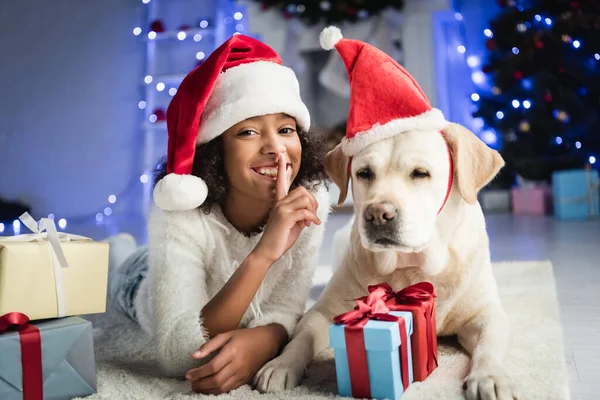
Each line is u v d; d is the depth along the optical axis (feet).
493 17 19.70
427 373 4.03
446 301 4.50
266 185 4.44
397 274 4.51
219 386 3.77
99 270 4.05
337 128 19.81
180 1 21.42
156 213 4.52
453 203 4.40
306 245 4.81
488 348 4.03
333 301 4.75
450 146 4.36
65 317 4.04
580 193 14.67
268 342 4.17
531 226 13.42
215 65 4.37
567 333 5.13
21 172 21.33
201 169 4.50
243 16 21.31
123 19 21.43
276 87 4.44
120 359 4.82
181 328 4.03
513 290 6.76
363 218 4.05
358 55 4.49
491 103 16.29
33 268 3.77
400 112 4.25
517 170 16.21
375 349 3.55
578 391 3.78
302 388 3.86
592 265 8.33
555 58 15.35
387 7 19.20
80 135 21.33
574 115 15.10
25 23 21.38
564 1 15.46
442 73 20.07
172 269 4.24
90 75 21.36
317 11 19.33
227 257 4.56
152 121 20.72
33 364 3.65
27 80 21.36
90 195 21.31
